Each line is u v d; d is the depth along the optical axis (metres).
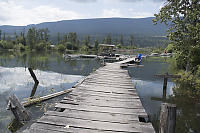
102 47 31.30
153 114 5.72
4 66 15.73
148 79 11.70
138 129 3.31
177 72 13.69
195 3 8.12
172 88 9.30
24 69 14.44
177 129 4.80
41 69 14.87
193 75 10.56
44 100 6.56
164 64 20.27
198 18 7.96
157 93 8.30
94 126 3.35
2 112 5.40
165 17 8.70
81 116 3.78
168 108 2.80
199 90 8.68
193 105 6.65
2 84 9.16
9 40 51.47
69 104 4.50
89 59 25.34
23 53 34.81
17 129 4.43
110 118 3.75
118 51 45.12
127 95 5.57
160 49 45.78
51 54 33.94
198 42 7.50
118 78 8.60
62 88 8.65
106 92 5.85
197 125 5.02
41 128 3.17
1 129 4.38
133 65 16.23
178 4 8.47
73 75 12.44
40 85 9.16
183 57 9.30
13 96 4.76
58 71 14.10
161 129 2.93
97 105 4.53
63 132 3.06
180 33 8.19
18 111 4.71
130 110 4.26
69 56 27.11
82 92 5.73
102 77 8.79
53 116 3.71
